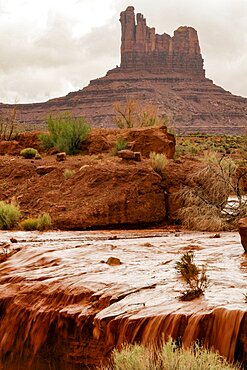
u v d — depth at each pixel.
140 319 10.02
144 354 8.72
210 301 10.32
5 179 28.69
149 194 25.33
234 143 68.12
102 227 24.55
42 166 28.66
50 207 25.55
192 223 24.53
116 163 27.64
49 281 12.70
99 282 12.23
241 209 24.67
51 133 35.50
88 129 34.47
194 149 43.91
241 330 9.30
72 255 15.51
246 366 9.12
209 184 25.66
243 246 15.37
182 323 9.72
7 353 11.90
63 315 11.16
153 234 22.19
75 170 28.17
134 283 12.04
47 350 11.34
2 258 16.41
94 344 10.58
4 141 34.44
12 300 12.38
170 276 12.55
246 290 11.09
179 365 8.29
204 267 12.97
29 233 22.86
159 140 32.41
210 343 9.47
